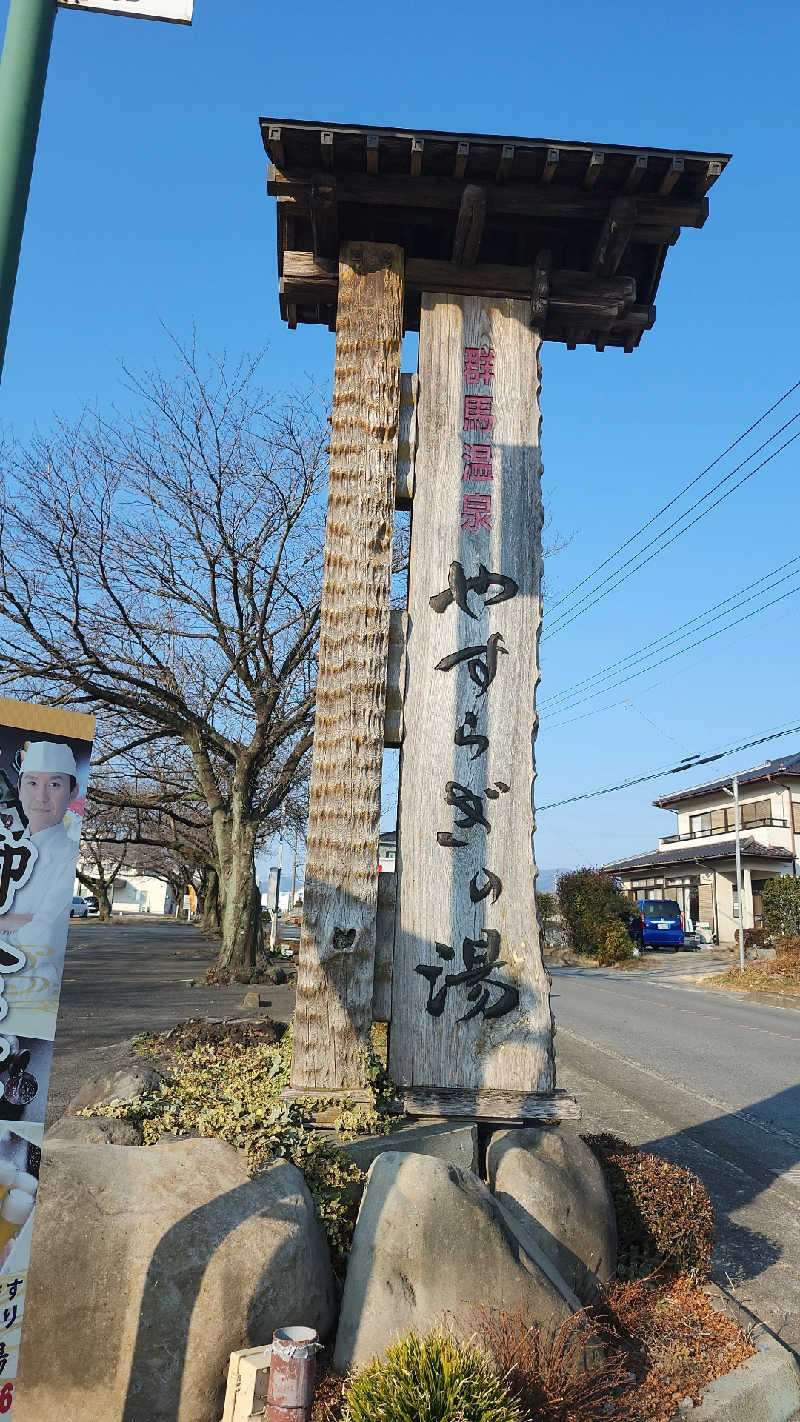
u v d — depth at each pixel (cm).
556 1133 476
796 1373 404
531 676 562
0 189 295
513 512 581
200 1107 467
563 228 602
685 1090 1041
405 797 542
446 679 556
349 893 518
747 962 2747
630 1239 483
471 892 535
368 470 566
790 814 3409
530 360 600
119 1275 324
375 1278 356
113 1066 632
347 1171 422
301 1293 347
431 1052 516
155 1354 315
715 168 547
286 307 646
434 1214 369
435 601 565
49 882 291
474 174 556
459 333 600
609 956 3016
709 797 3962
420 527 573
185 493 1728
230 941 1819
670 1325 430
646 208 570
